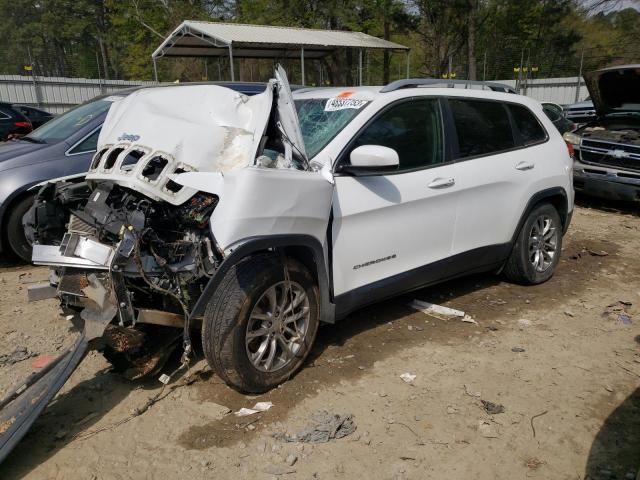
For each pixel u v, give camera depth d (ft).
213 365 10.63
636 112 28.89
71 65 92.58
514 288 17.43
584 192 28.89
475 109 15.48
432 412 10.76
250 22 103.14
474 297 16.61
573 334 14.17
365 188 12.46
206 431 10.21
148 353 11.44
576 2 89.20
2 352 13.33
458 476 9.11
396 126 13.41
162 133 11.48
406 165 13.48
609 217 27.61
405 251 13.52
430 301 16.21
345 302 12.54
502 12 100.78
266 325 11.16
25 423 9.20
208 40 55.77
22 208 19.15
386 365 12.49
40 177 19.24
